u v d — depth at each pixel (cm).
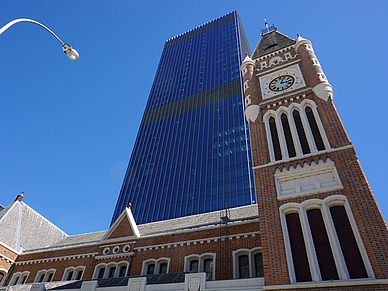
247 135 10138
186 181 9881
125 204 10262
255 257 2503
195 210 8906
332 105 2559
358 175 2014
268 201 2203
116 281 2472
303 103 2755
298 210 2080
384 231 1712
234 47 14175
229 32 15250
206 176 9669
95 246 3422
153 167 11019
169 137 11819
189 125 11781
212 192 9112
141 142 12331
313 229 1973
